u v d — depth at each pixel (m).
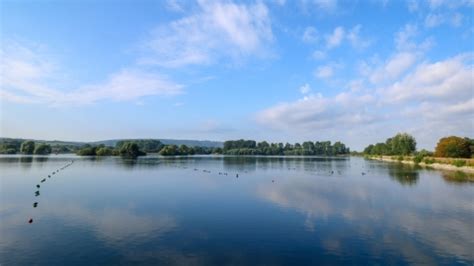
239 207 43.44
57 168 104.06
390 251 26.81
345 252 26.47
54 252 25.58
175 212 40.09
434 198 51.28
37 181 69.50
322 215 38.97
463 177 83.44
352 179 79.88
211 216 38.06
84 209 41.09
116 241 28.42
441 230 32.81
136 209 41.59
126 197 50.66
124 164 128.62
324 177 85.38
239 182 72.44
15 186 61.69
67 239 28.80
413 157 156.88
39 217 36.44
